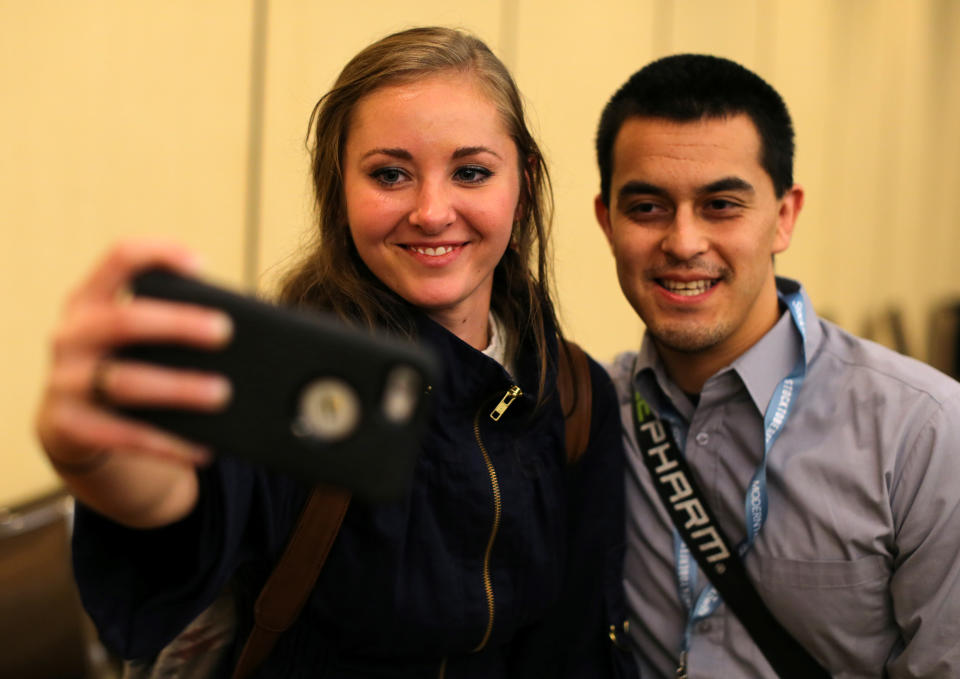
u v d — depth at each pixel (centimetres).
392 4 362
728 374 159
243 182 326
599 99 443
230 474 102
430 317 135
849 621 149
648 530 165
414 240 128
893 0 665
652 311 157
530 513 140
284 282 148
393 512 126
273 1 325
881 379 153
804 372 158
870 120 649
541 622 150
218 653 133
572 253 434
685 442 166
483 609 133
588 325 448
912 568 145
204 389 58
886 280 699
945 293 802
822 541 150
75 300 59
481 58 133
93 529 97
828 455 151
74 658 246
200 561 98
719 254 152
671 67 154
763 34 530
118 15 287
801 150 568
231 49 316
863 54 632
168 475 86
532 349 146
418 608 128
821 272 608
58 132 278
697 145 149
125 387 57
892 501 147
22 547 250
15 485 282
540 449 145
